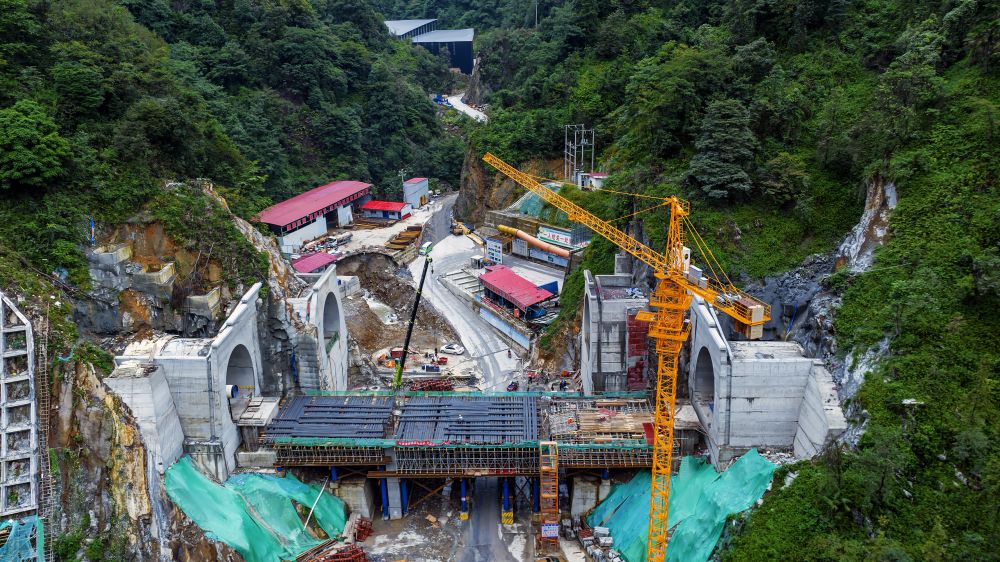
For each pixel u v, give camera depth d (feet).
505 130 494.18
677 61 328.29
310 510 229.45
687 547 198.90
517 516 245.45
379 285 429.38
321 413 247.29
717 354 214.69
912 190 234.38
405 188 565.12
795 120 295.89
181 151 289.33
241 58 515.50
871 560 156.87
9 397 198.49
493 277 390.83
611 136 430.20
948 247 212.84
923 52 270.05
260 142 489.26
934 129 246.47
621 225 326.03
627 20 476.13
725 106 290.97
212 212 273.33
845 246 253.65
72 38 293.64
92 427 201.26
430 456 235.20
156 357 219.41
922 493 170.60
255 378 257.34
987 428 172.96
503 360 342.85
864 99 298.76
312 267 402.11
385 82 622.13
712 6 433.89
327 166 556.10
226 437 229.86
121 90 282.97
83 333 242.78
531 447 229.45
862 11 334.85
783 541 176.86
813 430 202.90
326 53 584.81
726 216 275.59
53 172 240.12
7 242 227.61
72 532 189.06
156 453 208.13
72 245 240.73
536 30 614.75
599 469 236.84
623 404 250.78
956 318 195.00
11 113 240.32
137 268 256.73
